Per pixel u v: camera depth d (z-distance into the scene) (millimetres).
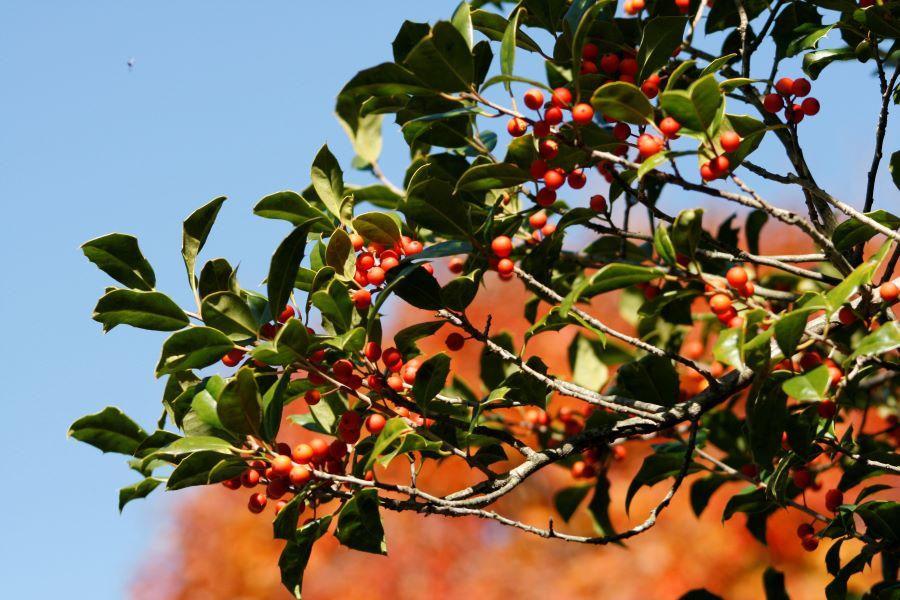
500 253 2834
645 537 10547
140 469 2846
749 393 2484
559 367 10336
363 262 2777
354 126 4191
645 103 2553
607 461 4117
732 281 2463
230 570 12305
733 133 2551
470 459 2727
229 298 2662
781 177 2701
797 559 9664
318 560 12156
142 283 2736
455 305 2820
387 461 2539
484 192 3316
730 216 4289
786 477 2982
